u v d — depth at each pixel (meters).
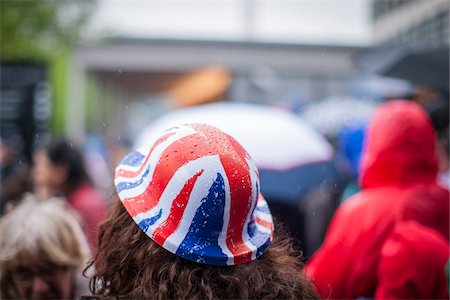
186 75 17.23
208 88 9.50
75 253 2.05
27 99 6.62
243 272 1.34
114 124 21.91
